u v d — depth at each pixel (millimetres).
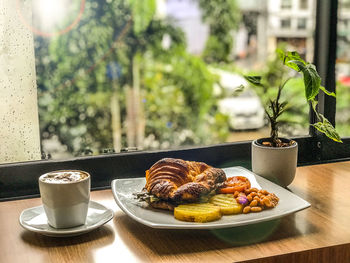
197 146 963
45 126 2529
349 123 2006
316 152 1030
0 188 833
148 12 2930
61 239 638
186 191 681
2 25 876
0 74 882
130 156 909
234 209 679
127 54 2891
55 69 2521
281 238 636
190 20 3176
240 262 569
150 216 675
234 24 3295
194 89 3234
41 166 852
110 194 824
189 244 621
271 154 808
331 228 667
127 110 2891
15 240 636
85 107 2658
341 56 1972
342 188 839
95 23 2643
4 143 905
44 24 2156
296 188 839
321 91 1016
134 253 597
